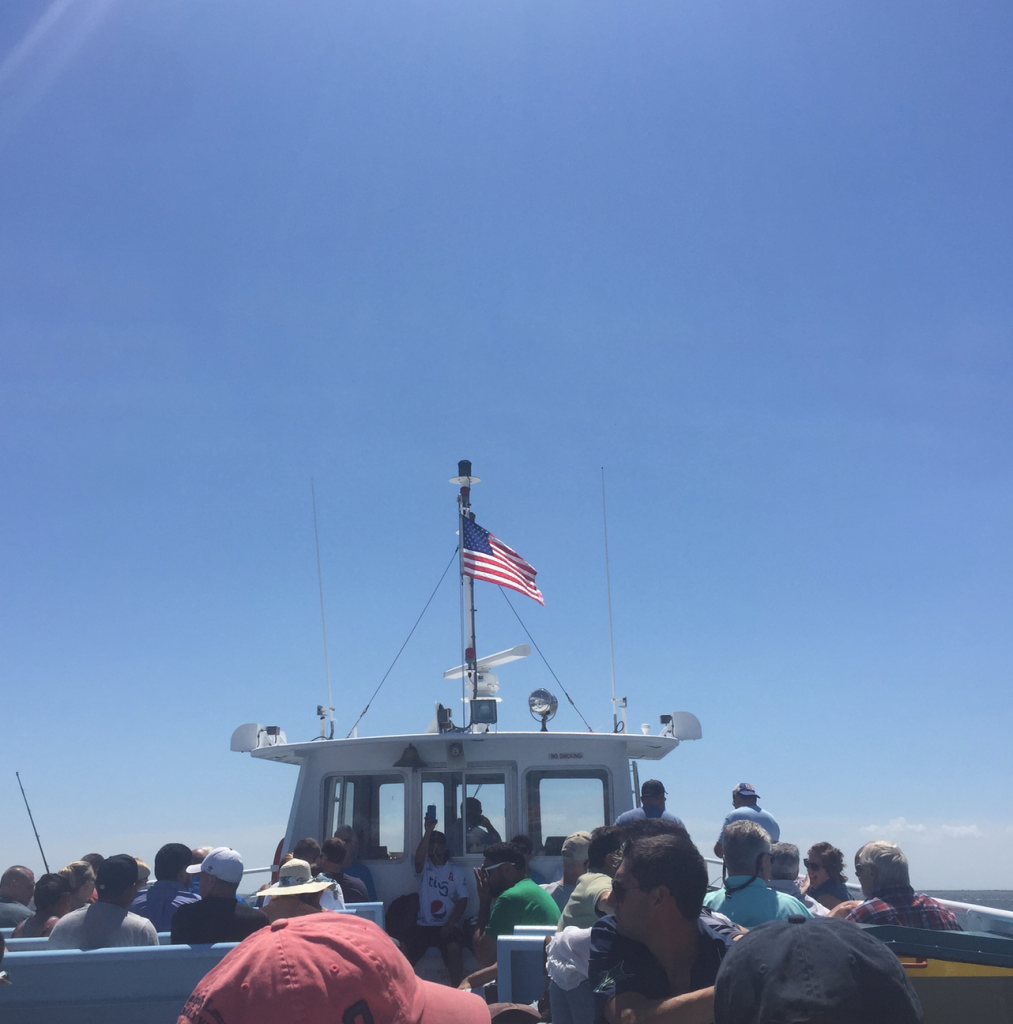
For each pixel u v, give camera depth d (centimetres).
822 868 747
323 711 961
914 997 206
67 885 734
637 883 325
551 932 543
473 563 1030
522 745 878
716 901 462
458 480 1059
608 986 314
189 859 719
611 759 884
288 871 580
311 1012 220
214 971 235
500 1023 450
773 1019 197
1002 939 337
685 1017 289
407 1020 237
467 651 1013
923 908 482
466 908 817
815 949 204
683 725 941
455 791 877
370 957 235
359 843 873
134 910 686
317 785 902
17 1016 458
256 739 940
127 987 466
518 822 862
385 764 888
